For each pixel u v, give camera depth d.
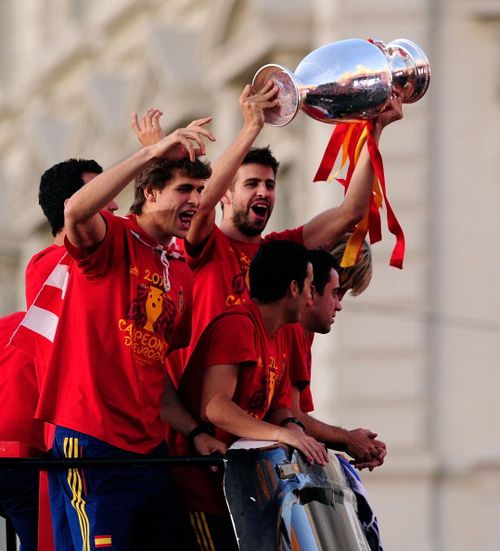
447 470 39.34
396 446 39.75
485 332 39.81
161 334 17.77
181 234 17.83
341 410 40.06
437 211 40.12
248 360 17.84
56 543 17.77
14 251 63.09
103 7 63.25
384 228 40.09
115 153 56.47
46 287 17.58
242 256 19.62
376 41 18.80
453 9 40.56
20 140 68.88
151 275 17.69
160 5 57.88
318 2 43.72
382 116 18.72
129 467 17.19
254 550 16.83
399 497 39.31
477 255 40.00
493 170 40.09
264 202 19.69
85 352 17.41
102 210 17.66
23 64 70.56
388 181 40.16
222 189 18.83
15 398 18.70
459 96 40.34
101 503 17.39
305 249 18.27
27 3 70.50
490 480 39.12
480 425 39.75
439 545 39.00
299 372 18.86
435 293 40.06
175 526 17.91
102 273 17.45
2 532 23.56
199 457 17.11
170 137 17.03
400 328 40.06
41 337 17.61
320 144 42.00
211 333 18.03
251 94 18.48
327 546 17.14
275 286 18.06
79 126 59.62
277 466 17.19
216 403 17.64
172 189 17.70
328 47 18.45
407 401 39.91
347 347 40.19
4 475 19.14
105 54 62.34
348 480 17.97
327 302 18.92
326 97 18.22
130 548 17.47
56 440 17.53
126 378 17.47
